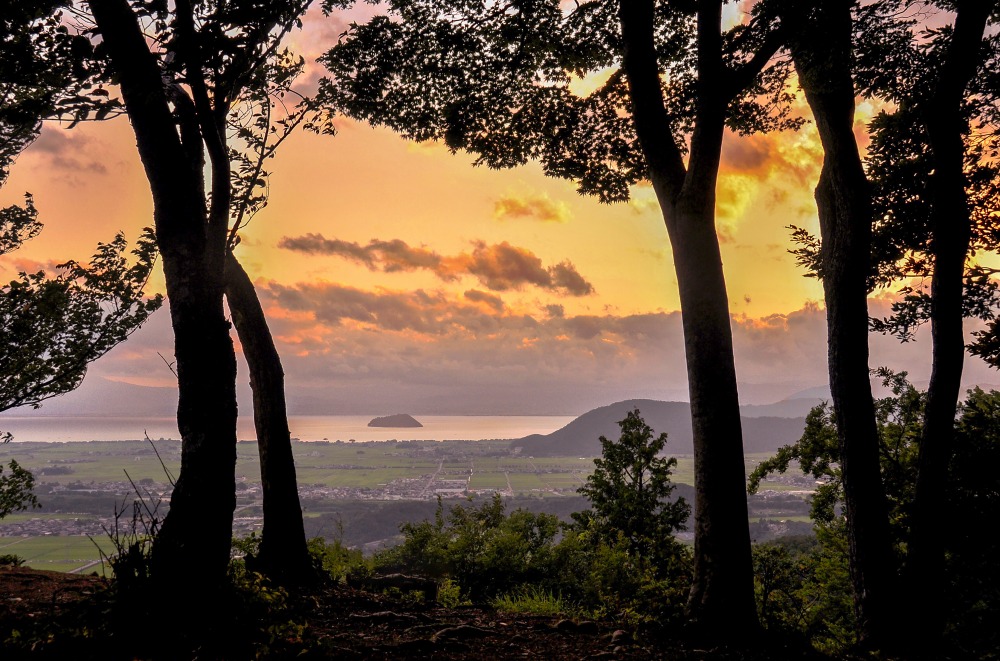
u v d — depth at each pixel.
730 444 5.85
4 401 7.60
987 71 8.30
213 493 4.65
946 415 7.10
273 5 4.86
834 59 6.97
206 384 4.80
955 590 8.39
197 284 4.91
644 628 5.74
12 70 4.96
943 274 7.30
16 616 4.48
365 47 8.52
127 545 4.47
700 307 6.08
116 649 3.83
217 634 4.05
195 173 5.39
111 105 5.10
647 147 6.68
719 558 5.68
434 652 4.78
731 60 7.00
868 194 7.14
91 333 8.03
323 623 5.34
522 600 8.07
